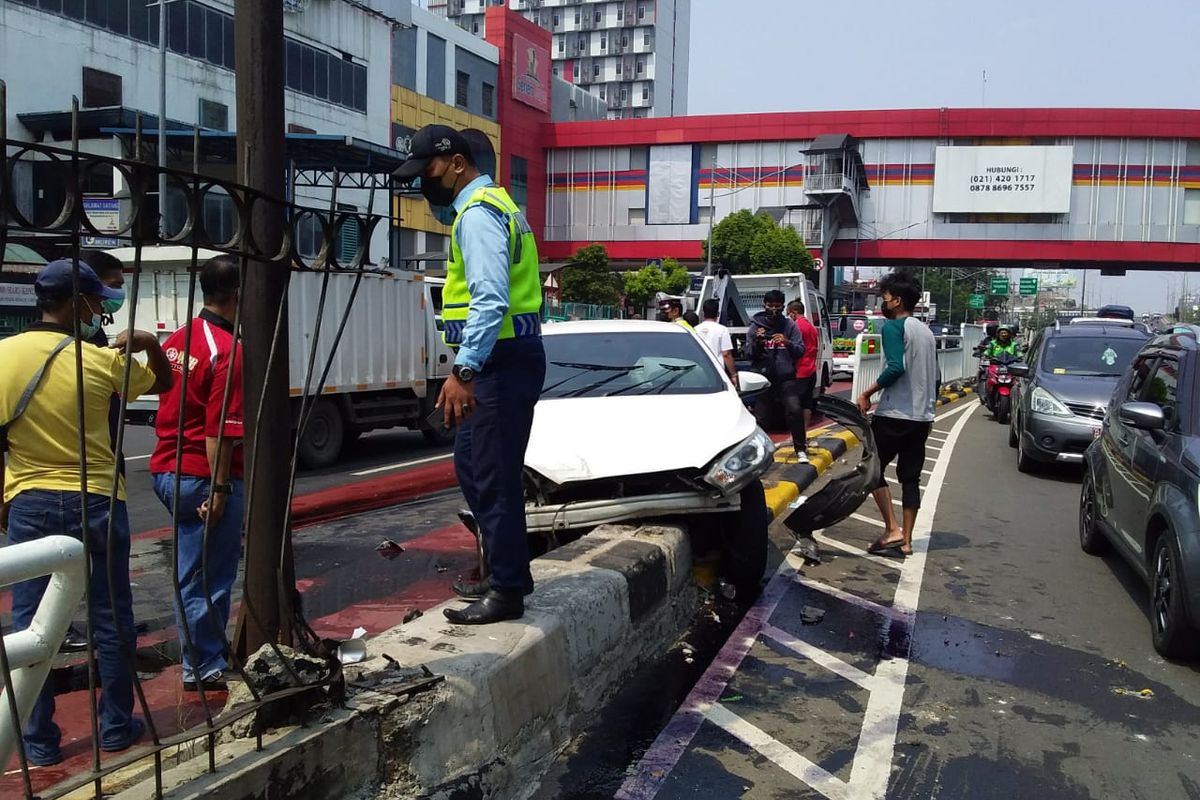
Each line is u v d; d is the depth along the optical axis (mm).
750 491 5629
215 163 22031
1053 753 3730
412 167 3451
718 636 5059
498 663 3250
